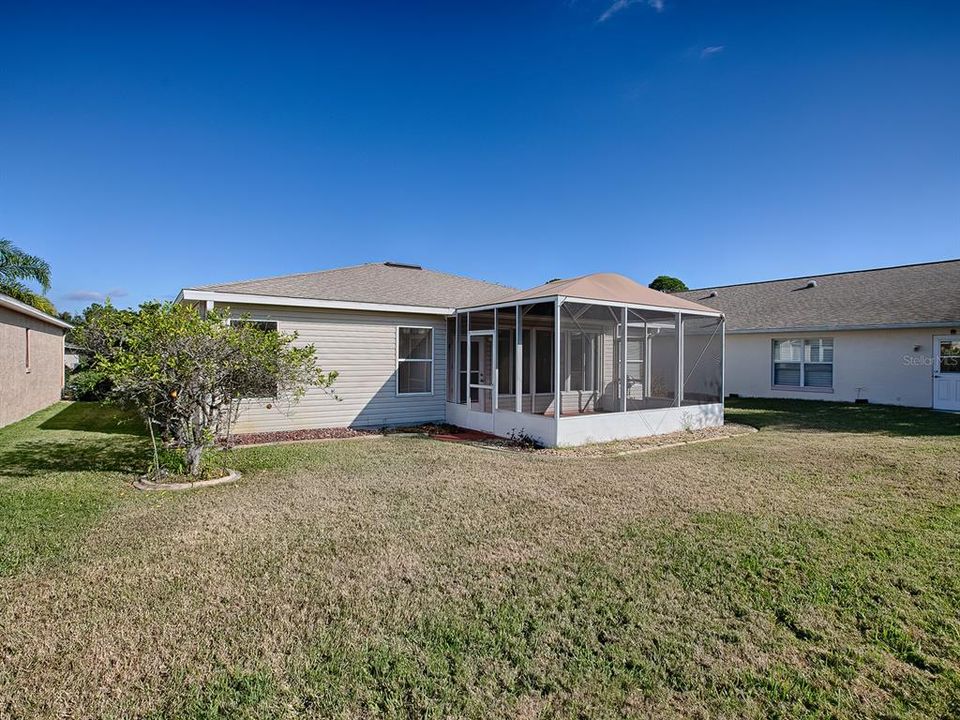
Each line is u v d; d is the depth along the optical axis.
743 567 4.18
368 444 9.92
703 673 2.85
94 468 7.71
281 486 6.68
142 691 2.69
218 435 8.17
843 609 3.53
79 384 18.75
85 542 4.66
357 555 4.41
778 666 2.91
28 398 14.67
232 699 2.63
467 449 9.44
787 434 11.23
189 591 3.75
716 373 13.38
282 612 3.46
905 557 4.38
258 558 4.34
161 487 6.53
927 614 3.46
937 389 15.14
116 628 3.26
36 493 6.22
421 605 3.57
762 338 18.75
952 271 17.48
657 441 10.41
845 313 17.17
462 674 2.82
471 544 4.68
